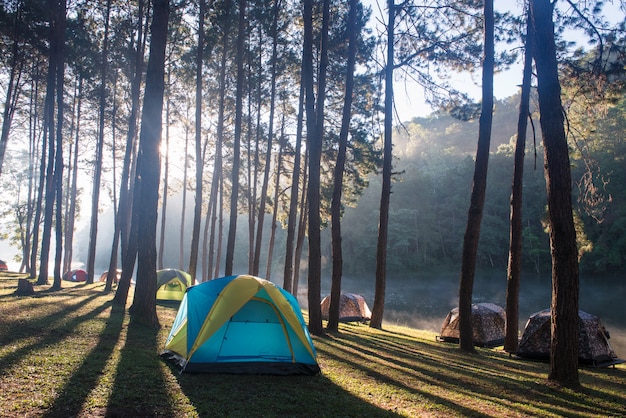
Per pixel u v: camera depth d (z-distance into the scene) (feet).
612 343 67.15
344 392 21.89
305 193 83.05
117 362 23.21
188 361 23.00
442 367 31.35
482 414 20.11
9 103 70.13
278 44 72.33
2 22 59.98
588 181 45.73
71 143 92.32
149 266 35.35
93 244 78.02
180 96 84.17
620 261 141.79
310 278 43.14
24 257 111.14
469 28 50.67
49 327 30.30
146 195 35.60
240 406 18.52
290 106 81.97
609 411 22.48
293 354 24.59
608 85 41.42
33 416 15.43
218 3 64.75
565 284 27.14
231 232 56.75
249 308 24.98
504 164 212.02
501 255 198.08
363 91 68.08
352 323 64.85
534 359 40.34
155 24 36.19
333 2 59.98
